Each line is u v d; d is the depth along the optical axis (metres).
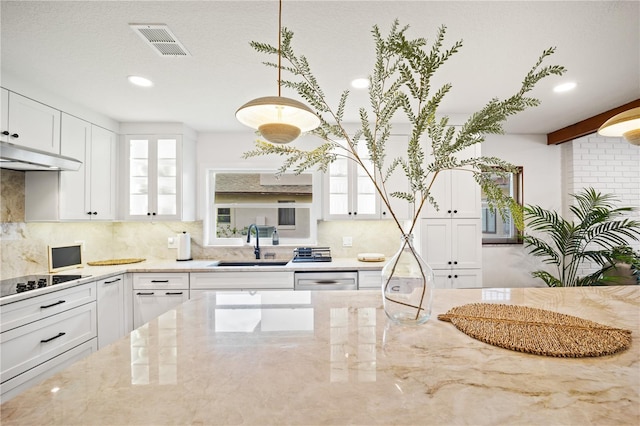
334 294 1.51
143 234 3.44
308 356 0.82
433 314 1.19
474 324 1.02
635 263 2.96
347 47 1.77
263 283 2.82
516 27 1.61
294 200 3.57
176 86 2.29
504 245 3.76
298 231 3.58
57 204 2.47
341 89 2.33
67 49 1.79
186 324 1.08
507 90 2.37
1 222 2.31
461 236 2.97
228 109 2.76
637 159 3.65
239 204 3.58
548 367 0.75
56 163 2.22
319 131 1.15
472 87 2.32
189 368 0.75
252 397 0.63
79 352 2.27
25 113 2.17
